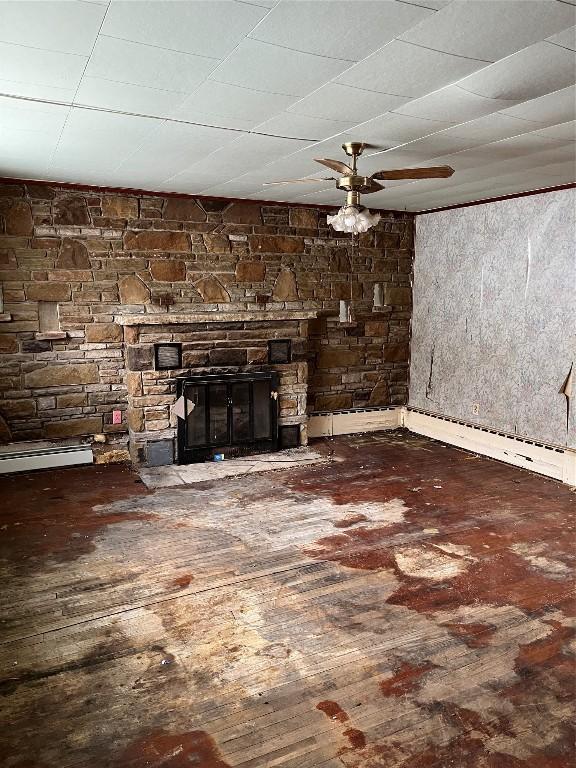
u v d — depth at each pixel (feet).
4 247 15.78
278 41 6.68
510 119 9.66
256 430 18.42
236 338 17.81
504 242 17.58
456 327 19.74
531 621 9.16
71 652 8.38
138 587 10.21
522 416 17.38
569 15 6.00
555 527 12.88
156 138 10.95
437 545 11.94
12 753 6.56
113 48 6.89
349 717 7.13
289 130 10.38
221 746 6.68
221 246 18.26
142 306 17.13
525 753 6.57
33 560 11.20
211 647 8.52
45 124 10.06
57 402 16.81
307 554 11.53
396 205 19.35
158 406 16.98
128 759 6.49
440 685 7.70
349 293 20.65
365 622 9.15
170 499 14.55
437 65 7.36
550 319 16.26
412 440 20.62
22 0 5.70
